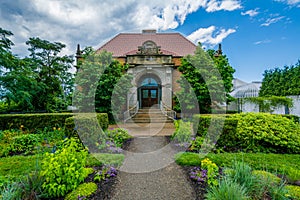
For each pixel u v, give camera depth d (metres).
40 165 2.65
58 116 6.98
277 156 3.82
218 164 3.41
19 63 10.29
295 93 12.36
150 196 2.51
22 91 9.69
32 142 4.79
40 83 12.02
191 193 2.52
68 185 2.37
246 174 2.41
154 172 3.31
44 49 14.95
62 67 15.76
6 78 9.22
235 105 11.12
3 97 9.59
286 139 4.27
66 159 2.40
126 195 2.53
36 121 6.94
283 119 4.80
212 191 2.27
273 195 2.11
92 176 2.96
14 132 6.04
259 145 4.48
